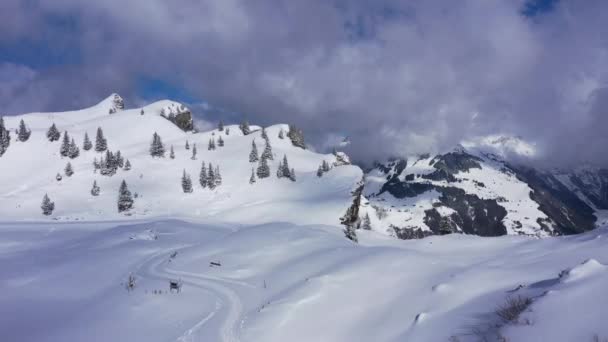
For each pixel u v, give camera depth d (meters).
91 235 63.25
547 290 13.28
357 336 17.88
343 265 28.31
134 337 21.89
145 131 170.38
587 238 32.47
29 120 167.25
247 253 39.66
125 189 98.56
